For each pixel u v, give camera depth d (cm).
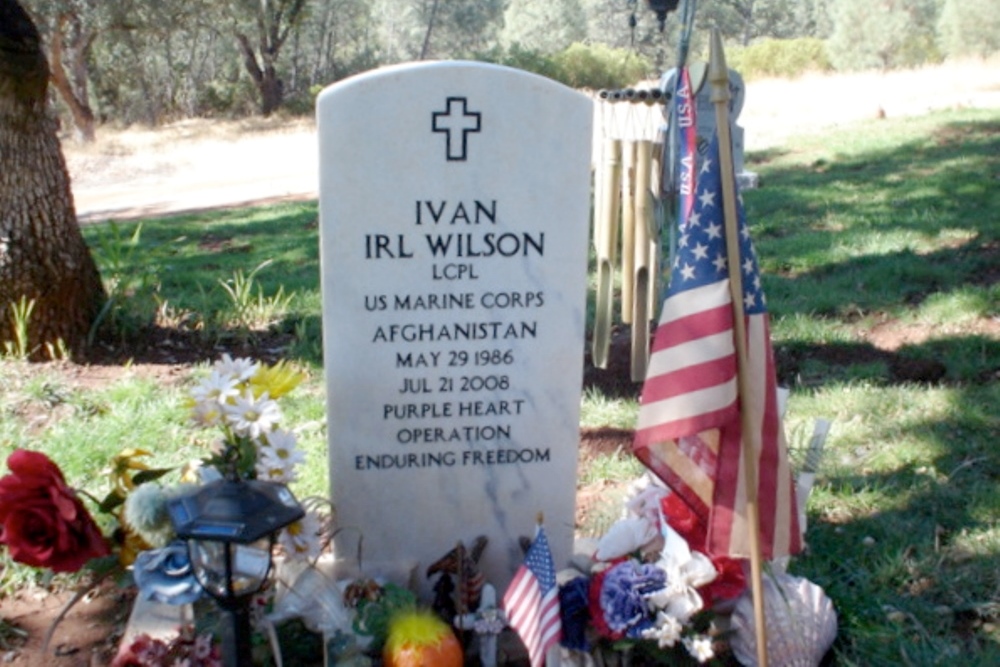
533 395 184
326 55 2023
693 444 166
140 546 172
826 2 2409
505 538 189
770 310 316
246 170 982
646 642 168
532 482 188
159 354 305
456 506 187
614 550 171
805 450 216
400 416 183
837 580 186
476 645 175
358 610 168
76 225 302
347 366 180
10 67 277
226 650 154
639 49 1440
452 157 175
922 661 168
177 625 177
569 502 189
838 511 207
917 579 187
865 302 322
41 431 248
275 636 164
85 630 187
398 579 184
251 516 146
